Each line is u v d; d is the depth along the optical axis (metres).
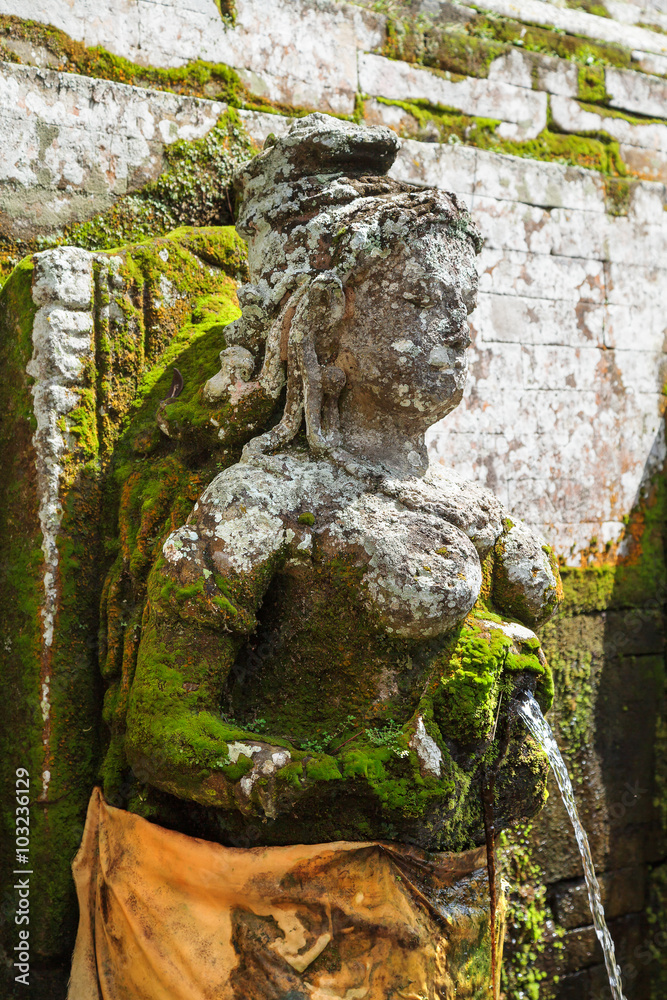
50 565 2.60
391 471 2.39
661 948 4.33
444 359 2.30
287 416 2.39
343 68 3.84
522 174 4.15
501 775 2.45
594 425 4.29
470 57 4.19
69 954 2.60
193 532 2.30
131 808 2.45
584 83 4.52
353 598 2.25
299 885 2.23
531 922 3.90
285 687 2.37
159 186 3.34
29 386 2.67
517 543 2.63
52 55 3.21
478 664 2.31
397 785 2.17
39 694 2.58
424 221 2.29
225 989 2.19
